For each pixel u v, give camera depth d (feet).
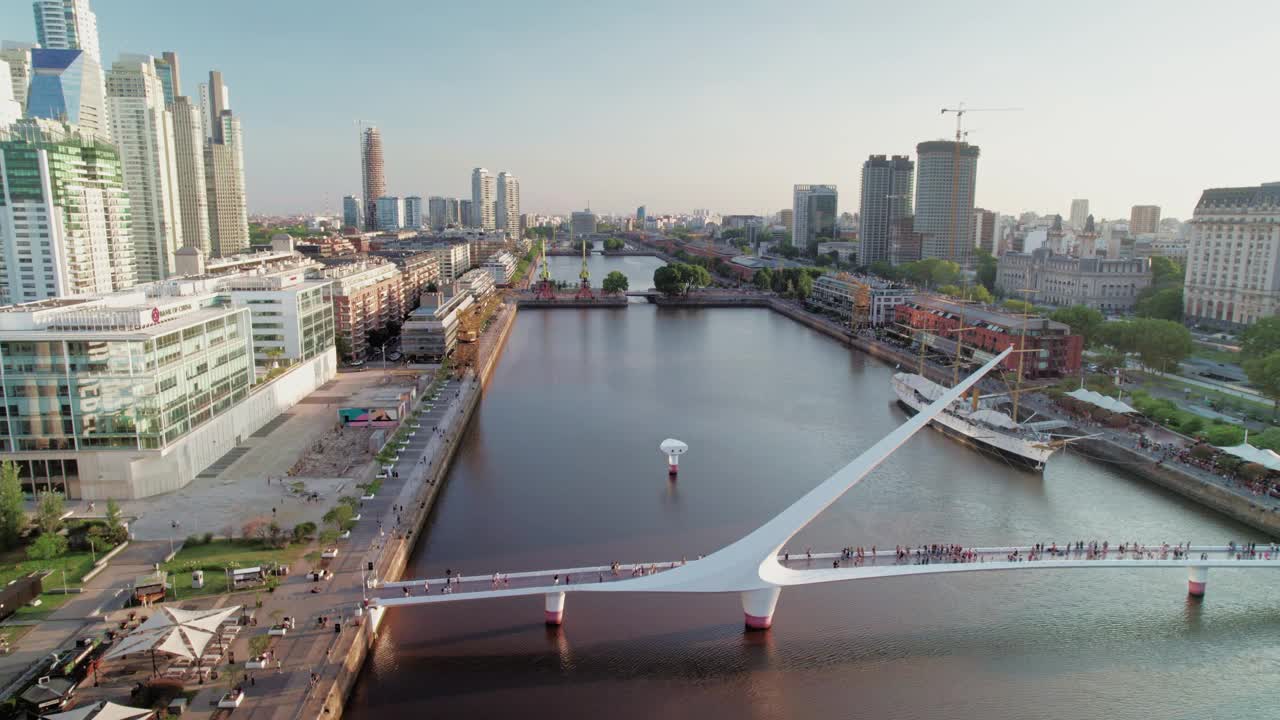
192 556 468.34
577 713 357.00
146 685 337.93
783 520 417.49
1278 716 362.53
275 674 354.95
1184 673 394.52
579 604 455.63
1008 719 357.82
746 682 382.63
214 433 649.20
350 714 354.33
